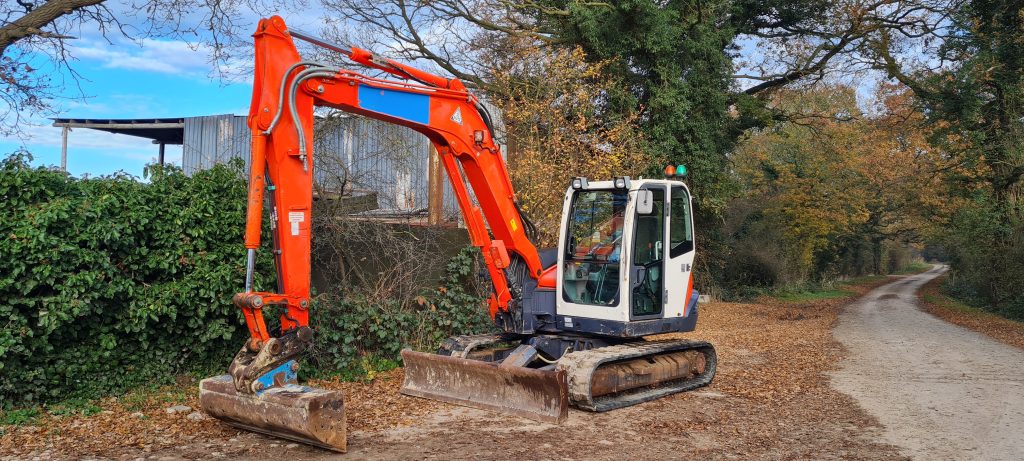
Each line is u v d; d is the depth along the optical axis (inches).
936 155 1190.9
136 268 299.3
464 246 456.1
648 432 267.9
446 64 711.1
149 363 312.2
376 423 270.8
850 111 1332.4
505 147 652.7
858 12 841.5
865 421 293.4
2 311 259.0
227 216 324.8
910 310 961.5
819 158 1310.3
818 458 238.7
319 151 412.5
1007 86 812.0
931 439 265.6
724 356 478.9
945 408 320.5
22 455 220.4
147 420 264.2
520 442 247.6
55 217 268.2
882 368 437.4
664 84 716.7
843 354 500.7
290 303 238.7
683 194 358.3
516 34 668.1
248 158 670.5
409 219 453.1
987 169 878.4
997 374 417.7
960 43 813.2
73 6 426.0
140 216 298.2
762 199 1300.4
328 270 407.5
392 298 412.2
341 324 367.2
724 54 788.0
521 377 285.1
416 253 427.5
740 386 368.5
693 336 593.6
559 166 550.6
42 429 247.8
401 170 473.7
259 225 235.8
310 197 246.7
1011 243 878.4
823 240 1424.7
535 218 537.6
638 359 339.0
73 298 271.0
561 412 275.9
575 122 594.2
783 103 1236.5
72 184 296.5
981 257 930.1
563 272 339.6
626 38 687.1
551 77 597.9
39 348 275.3
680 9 740.0
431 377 316.8
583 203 340.5
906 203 1450.5
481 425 270.5
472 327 431.2
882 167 1443.2
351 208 422.9
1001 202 888.9
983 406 325.7
